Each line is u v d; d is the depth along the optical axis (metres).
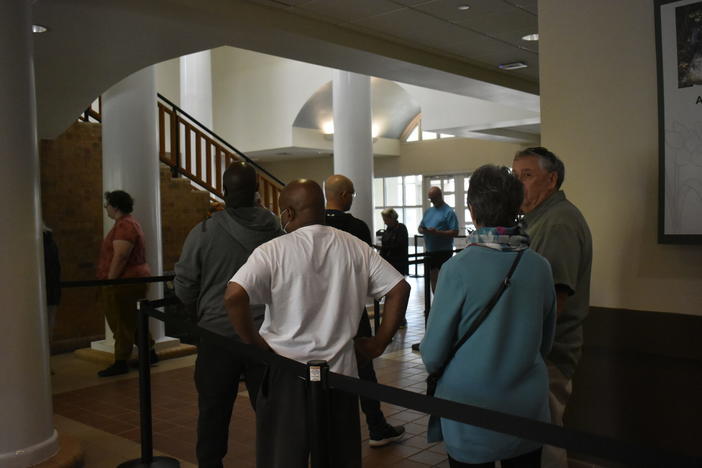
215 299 3.13
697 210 3.11
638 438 3.37
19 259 3.34
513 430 1.66
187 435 4.37
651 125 3.31
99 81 6.54
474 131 13.63
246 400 5.06
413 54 6.77
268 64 18.39
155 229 6.88
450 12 5.53
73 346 7.46
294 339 2.42
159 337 6.82
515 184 2.15
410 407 1.91
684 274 3.21
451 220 8.24
